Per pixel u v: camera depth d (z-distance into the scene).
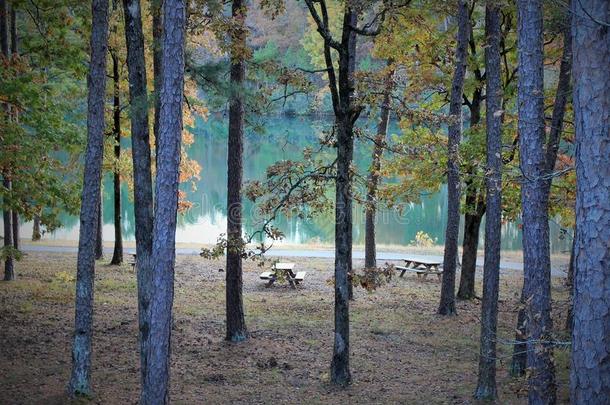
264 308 16.97
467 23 15.55
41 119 13.57
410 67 16.80
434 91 17.59
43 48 15.62
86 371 9.79
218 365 11.98
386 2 10.80
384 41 15.15
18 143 12.96
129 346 12.80
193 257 24.78
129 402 9.71
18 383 10.18
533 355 7.12
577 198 4.82
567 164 13.89
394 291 19.80
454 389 10.85
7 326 13.52
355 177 13.05
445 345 13.84
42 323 14.02
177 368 11.69
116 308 16.02
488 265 9.97
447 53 15.98
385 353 13.17
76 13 15.20
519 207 15.27
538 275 7.23
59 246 26.52
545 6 10.03
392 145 12.85
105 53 9.70
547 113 14.98
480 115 18.94
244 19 11.35
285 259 25.45
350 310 17.06
